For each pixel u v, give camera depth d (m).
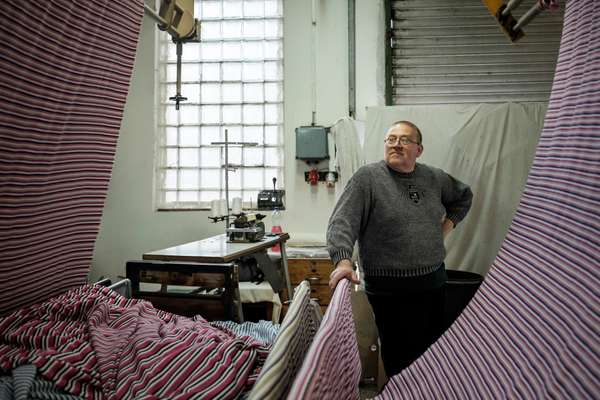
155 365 0.99
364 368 2.56
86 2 1.03
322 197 4.00
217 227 4.06
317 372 0.65
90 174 1.32
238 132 4.14
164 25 1.99
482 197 3.06
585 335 0.70
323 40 3.99
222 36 4.14
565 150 0.95
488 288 1.13
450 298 2.38
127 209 4.11
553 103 1.06
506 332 0.95
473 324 1.11
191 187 4.17
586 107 0.89
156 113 4.11
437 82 3.56
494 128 3.07
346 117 3.53
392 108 3.16
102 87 1.23
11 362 1.00
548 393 0.73
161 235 4.09
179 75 2.35
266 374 0.68
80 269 1.45
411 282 1.81
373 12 3.92
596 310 0.70
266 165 4.13
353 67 3.90
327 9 3.99
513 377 0.85
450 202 2.15
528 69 3.46
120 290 1.69
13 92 0.95
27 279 1.22
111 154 1.38
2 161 0.99
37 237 1.19
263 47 4.12
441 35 3.54
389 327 1.87
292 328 0.88
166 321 1.45
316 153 3.86
